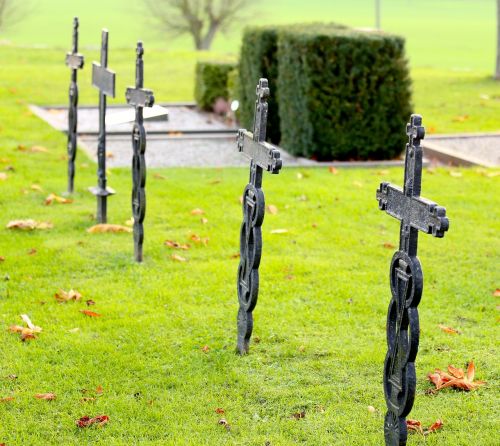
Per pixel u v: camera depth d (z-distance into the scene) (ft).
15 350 20.22
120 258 26.81
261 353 20.43
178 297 23.71
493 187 36.32
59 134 45.27
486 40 152.76
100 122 29.55
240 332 20.36
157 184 35.94
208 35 121.60
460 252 28.02
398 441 15.35
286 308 23.08
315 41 40.06
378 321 22.38
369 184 36.86
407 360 14.92
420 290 14.52
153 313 22.57
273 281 25.11
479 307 23.43
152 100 24.47
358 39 40.09
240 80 49.03
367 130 41.16
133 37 155.94
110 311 22.59
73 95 32.96
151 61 81.66
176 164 41.50
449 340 21.16
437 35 159.84
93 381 18.85
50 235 28.99
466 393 18.57
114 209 32.12
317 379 19.10
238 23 128.36
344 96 40.60
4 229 29.45
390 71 40.75
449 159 41.65
